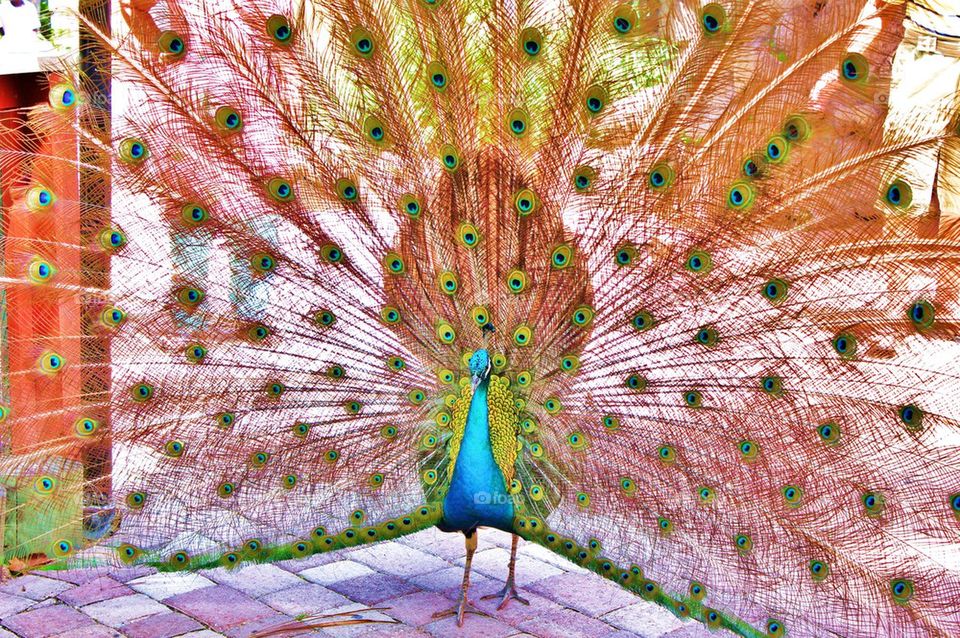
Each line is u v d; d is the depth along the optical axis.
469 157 4.01
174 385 4.12
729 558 3.91
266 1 3.93
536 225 4.03
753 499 3.91
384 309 4.14
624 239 3.96
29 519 4.21
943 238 3.69
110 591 4.45
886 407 3.82
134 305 4.10
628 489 4.02
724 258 3.88
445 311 4.14
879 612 3.78
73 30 4.07
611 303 4.02
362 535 4.18
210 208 4.05
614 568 4.02
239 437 4.15
